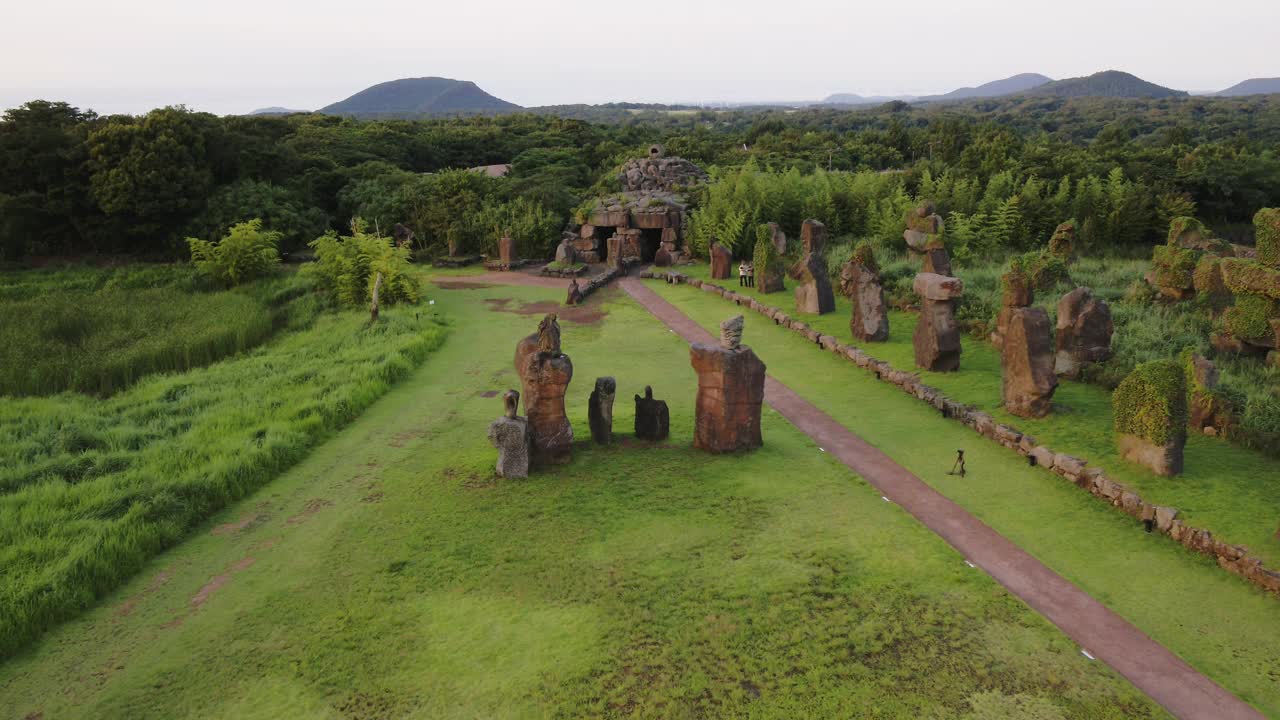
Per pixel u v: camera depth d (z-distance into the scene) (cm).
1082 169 5153
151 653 1018
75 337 2939
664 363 2422
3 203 4166
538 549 1251
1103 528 1302
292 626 1067
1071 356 2005
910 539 1264
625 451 1656
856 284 2470
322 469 1633
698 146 8125
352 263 3469
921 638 1010
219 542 1321
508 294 3700
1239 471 1416
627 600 1106
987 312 2605
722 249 3691
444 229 4944
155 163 4422
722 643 1007
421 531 1325
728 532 1295
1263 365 1958
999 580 1150
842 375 2238
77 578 1153
